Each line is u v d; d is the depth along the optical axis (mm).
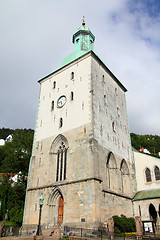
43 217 30703
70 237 23031
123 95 48375
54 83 43250
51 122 38875
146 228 25734
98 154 30703
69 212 28016
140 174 39625
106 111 37531
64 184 30453
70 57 44312
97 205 26047
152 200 33812
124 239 20547
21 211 43625
